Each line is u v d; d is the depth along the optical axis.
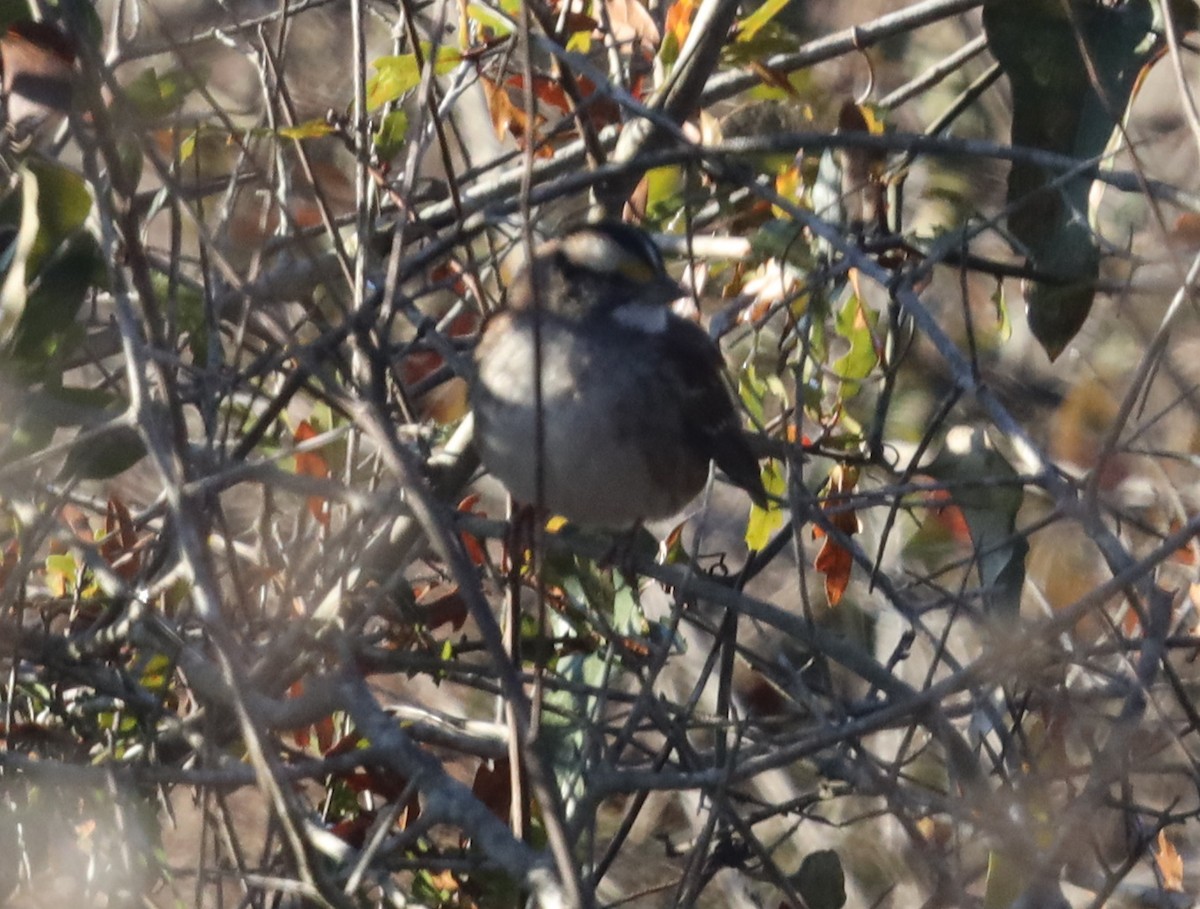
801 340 9.68
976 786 8.09
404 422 10.94
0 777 9.15
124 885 8.27
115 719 10.90
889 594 8.99
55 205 8.56
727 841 10.12
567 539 10.08
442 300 13.38
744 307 10.99
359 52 9.40
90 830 10.42
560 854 6.92
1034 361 15.70
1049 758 9.69
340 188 12.62
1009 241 10.42
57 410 8.68
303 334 12.18
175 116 10.08
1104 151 10.59
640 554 10.06
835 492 10.55
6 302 8.23
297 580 9.34
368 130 10.31
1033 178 10.73
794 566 14.94
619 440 9.88
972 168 15.42
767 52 10.89
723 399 10.34
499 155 13.61
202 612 7.25
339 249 9.21
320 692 8.48
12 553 10.62
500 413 9.78
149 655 10.66
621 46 12.01
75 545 8.87
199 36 11.34
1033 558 12.73
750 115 11.96
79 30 7.45
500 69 11.75
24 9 9.51
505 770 10.34
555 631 11.41
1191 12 10.76
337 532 10.28
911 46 16.83
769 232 10.68
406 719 11.20
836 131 10.41
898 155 12.95
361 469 10.98
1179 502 9.49
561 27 11.35
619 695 9.35
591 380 9.84
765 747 9.27
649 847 14.09
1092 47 10.62
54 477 10.85
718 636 9.84
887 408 11.38
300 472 10.48
